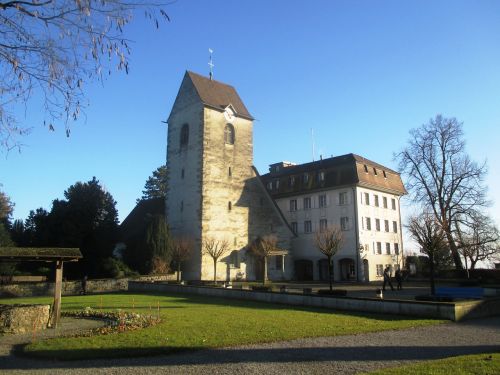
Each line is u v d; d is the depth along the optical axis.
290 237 50.19
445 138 48.41
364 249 51.34
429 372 8.58
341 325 15.28
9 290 31.81
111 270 38.03
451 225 46.75
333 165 54.94
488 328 15.02
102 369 9.62
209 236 43.31
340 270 51.94
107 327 14.95
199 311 19.58
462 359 9.66
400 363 9.99
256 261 47.06
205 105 45.47
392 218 58.22
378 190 55.91
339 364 9.97
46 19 10.01
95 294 32.50
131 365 9.95
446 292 27.78
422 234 27.58
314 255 54.84
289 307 21.56
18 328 15.07
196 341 12.30
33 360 10.62
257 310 19.98
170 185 47.44
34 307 15.61
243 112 49.41
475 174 46.81
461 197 47.00
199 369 9.58
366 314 18.50
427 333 14.01
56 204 40.25
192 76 47.78
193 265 42.59
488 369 8.66
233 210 45.88
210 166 44.78
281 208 60.06
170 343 11.98
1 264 34.69
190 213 44.38
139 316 17.00
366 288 36.16
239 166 47.44
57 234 39.03
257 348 11.70
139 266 40.69
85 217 39.84
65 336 13.68
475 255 48.38
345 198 52.81
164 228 41.12
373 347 11.80
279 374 9.16
